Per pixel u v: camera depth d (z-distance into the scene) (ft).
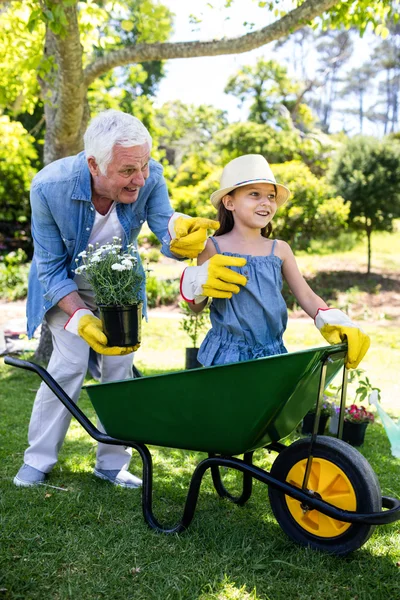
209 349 8.64
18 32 22.62
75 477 10.76
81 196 9.18
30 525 8.63
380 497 7.64
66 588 7.06
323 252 52.49
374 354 25.68
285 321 8.81
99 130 8.25
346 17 18.83
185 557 7.82
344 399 8.46
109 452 10.61
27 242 50.70
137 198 9.61
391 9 18.44
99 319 8.87
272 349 8.52
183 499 9.85
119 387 7.95
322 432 13.98
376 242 57.47
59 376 10.02
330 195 43.24
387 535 8.64
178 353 25.43
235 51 17.66
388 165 43.37
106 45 24.84
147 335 29.07
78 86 18.12
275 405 7.52
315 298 8.93
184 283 8.23
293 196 41.63
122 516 9.09
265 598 6.98
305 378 7.63
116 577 7.29
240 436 7.76
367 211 44.14
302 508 7.88
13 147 33.45
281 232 42.42
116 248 8.89
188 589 7.09
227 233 9.05
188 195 45.39
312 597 7.01
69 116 19.01
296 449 8.07
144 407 7.97
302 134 60.18
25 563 7.61
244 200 8.62
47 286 9.34
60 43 16.80
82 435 13.67
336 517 7.28
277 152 53.83
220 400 7.47
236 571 7.50
